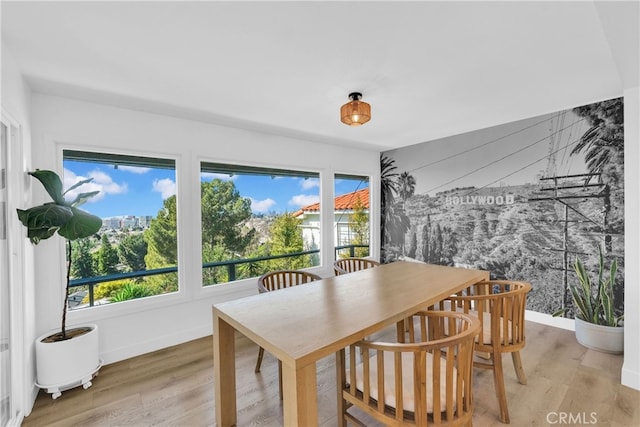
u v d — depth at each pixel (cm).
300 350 119
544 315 313
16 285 183
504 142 338
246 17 144
